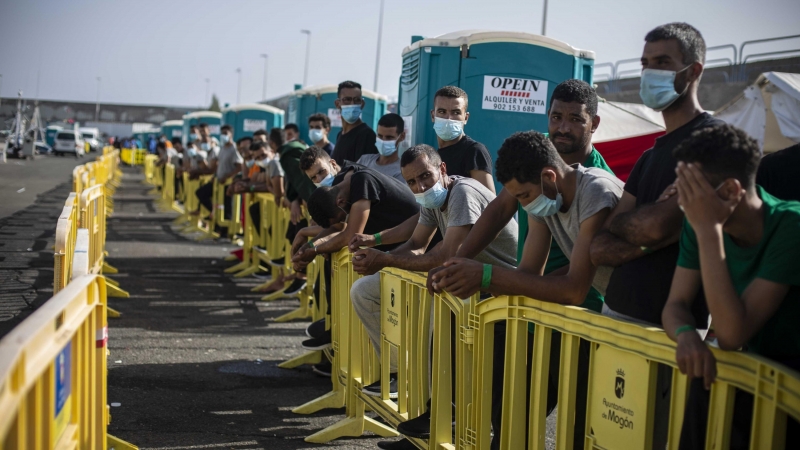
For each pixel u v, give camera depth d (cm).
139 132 7088
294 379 587
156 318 780
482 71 670
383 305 433
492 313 320
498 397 347
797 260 211
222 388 553
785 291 214
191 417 484
